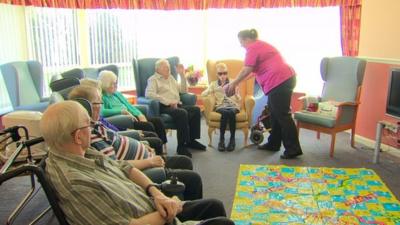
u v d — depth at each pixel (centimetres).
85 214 136
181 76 451
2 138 213
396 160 384
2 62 433
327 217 264
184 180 212
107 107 331
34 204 280
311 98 439
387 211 272
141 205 157
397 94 371
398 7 417
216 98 438
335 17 520
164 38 564
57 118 142
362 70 417
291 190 309
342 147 430
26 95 420
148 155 233
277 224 255
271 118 407
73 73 367
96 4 501
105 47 533
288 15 539
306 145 438
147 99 408
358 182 325
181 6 549
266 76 388
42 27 475
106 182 148
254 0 541
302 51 545
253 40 392
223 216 180
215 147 429
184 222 168
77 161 145
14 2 431
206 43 579
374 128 432
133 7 527
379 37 443
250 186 317
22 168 133
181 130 398
